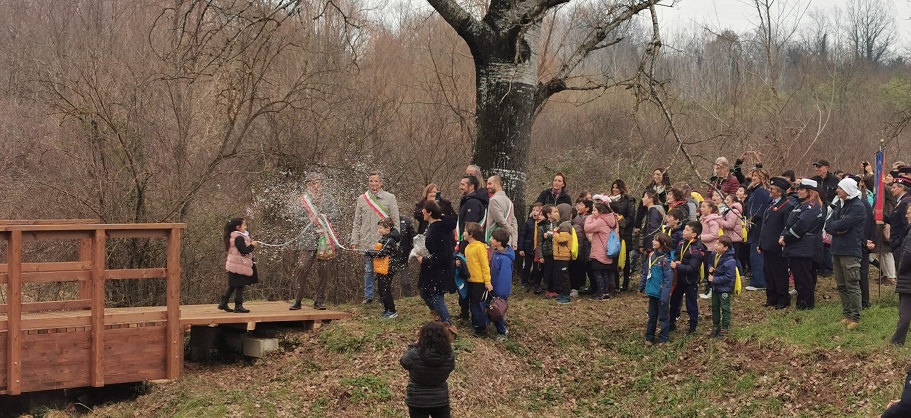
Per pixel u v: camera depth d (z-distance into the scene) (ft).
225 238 37.40
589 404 33.47
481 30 46.21
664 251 37.45
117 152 45.70
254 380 33.19
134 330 32.50
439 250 36.22
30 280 30.09
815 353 32.63
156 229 32.71
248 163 53.52
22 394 31.63
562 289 43.52
